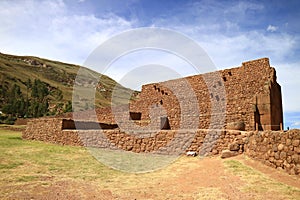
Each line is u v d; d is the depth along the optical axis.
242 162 11.17
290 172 9.06
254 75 20.55
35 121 23.95
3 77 114.75
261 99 19.02
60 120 21.17
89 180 9.60
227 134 13.31
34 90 99.06
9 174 9.91
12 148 16.55
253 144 11.46
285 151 9.41
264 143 10.60
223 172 9.95
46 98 99.88
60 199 7.33
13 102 71.38
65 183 9.05
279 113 21.05
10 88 105.38
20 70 136.88
